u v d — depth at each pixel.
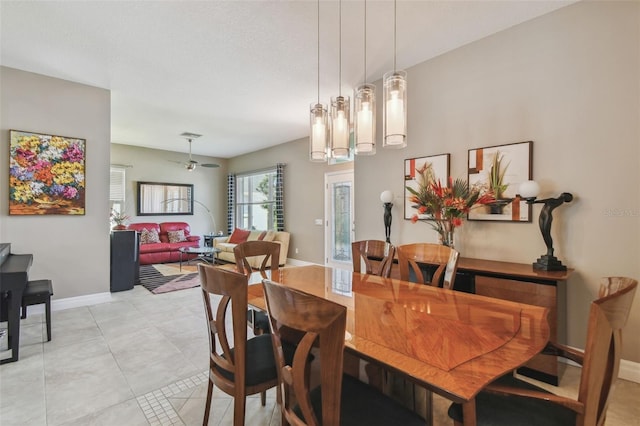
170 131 5.98
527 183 2.37
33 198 3.48
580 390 0.99
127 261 4.52
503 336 1.20
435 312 1.48
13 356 2.42
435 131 3.18
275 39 2.84
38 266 3.54
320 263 6.21
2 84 3.31
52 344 2.73
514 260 2.66
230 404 1.91
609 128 2.23
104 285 3.98
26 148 3.43
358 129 2.14
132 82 3.73
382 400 1.19
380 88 3.71
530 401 1.20
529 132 2.58
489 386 1.09
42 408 1.86
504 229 2.72
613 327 0.99
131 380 2.17
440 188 2.63
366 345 1.13
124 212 7.24
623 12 2.17
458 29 2.71
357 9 2.43
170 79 3.66
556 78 2.45
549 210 2.32
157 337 2.88
